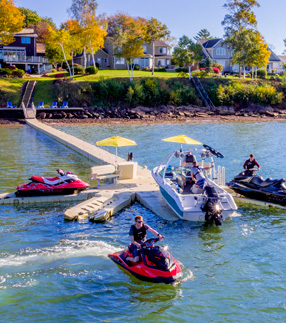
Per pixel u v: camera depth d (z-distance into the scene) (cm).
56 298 979
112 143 1928
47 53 8206
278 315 910
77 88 6769
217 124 5650
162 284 1045
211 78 7900
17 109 5825
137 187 1973
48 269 1127
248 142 3809
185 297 986
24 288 1023
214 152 1716
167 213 1616
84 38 7562
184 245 1312
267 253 1247
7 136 4194
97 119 6016
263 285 1044
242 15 8450
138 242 1098
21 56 8150
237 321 888
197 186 1598
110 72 8325
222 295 995
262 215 1633
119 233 1424
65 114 5994
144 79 7338
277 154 3103
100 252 1245
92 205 1673
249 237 1385
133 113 6347
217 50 10075
